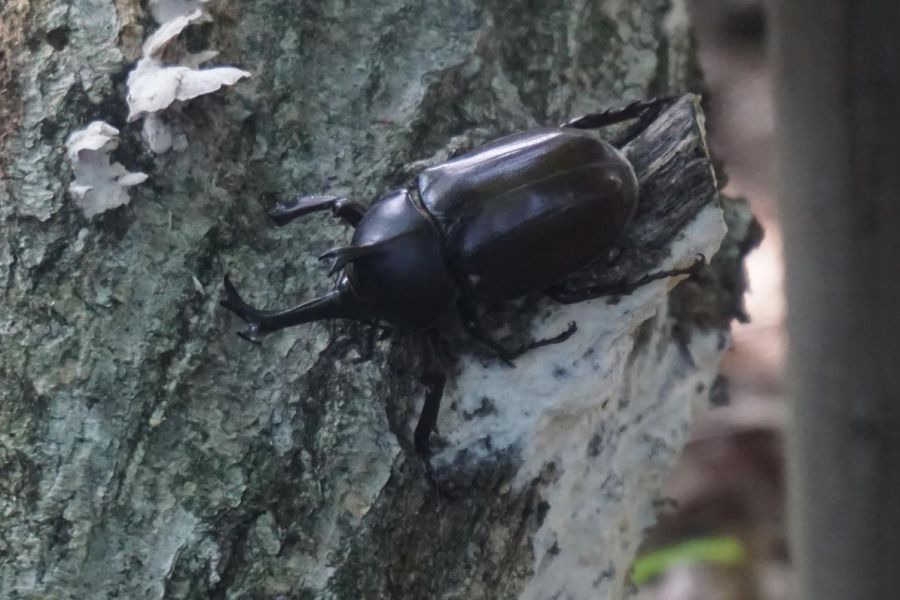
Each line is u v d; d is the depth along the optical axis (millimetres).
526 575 744
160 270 738
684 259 747
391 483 734
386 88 760
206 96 745
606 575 772
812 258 749
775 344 1066
